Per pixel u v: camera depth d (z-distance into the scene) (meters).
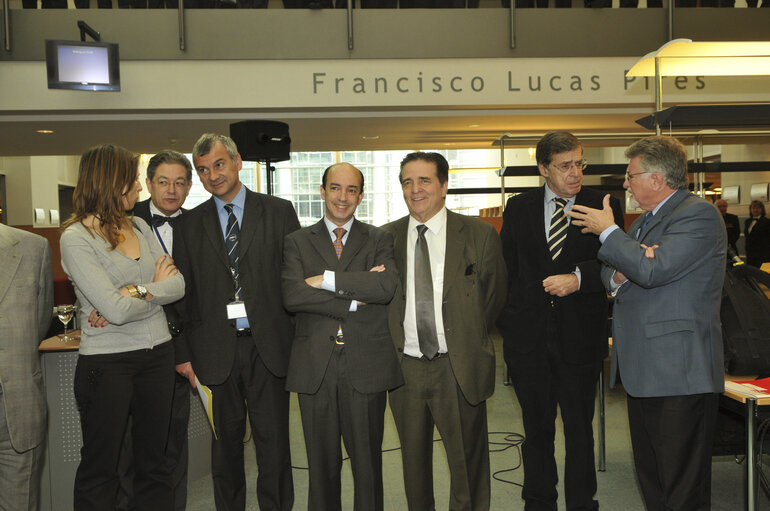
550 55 6.29
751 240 7.73
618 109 6.72
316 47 6.10
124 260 2.12
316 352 2.14
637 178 1.96
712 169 5.32
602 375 3.19
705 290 1.88
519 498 2.83
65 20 5.86
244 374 2.36
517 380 2.41
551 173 2.31
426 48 6.20
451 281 2.19
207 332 2.32
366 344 2.13
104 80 5.57
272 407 2.38
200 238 2.38
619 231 1.92
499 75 6.27
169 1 6.21
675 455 1.89
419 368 2.22
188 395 2.73
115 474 2.13
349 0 6.05
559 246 2.35
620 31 6.33
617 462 3.31
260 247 2.36
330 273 2.08
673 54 3.09
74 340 2.93
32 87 5.85
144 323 2.15
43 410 2.04
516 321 2.40
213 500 2.96
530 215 2.42
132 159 2.14
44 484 2.81
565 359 2.30
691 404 1.88
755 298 2.37
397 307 2.24
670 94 6.38
